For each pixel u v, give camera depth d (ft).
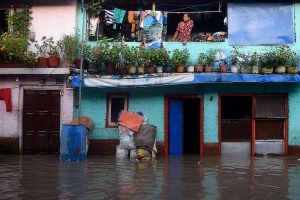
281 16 44.50
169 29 49.01
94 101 44.04
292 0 44.34
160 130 43.75
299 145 43.29
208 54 43.52
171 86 43.93
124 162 36.58
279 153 43.42
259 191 23.88
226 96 44.11
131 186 24.95
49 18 44.50
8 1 44.52
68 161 36.88
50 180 26.84
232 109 45.21
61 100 43.70
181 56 42.45
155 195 22.48
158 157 41.09
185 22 45.21
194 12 44.62
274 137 43.70
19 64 42.63
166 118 43.80
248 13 44.60
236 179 27.84
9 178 27.55
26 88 43.83
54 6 44.60
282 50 42.19
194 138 48.47
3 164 34.55
